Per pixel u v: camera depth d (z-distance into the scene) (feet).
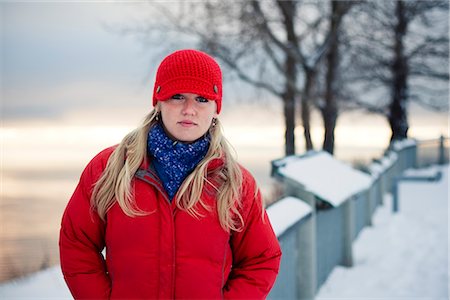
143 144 5.61
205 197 5.52
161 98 5.49
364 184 17.72
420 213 30.37
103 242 5.82
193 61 5.49
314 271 13.57
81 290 5.56
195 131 5.55
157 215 5.41
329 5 38.91
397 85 61.46
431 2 55.42
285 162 13.74
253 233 5.80
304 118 39.86
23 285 11.04
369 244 22.77
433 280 17.31
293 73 40.52
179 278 5.37
